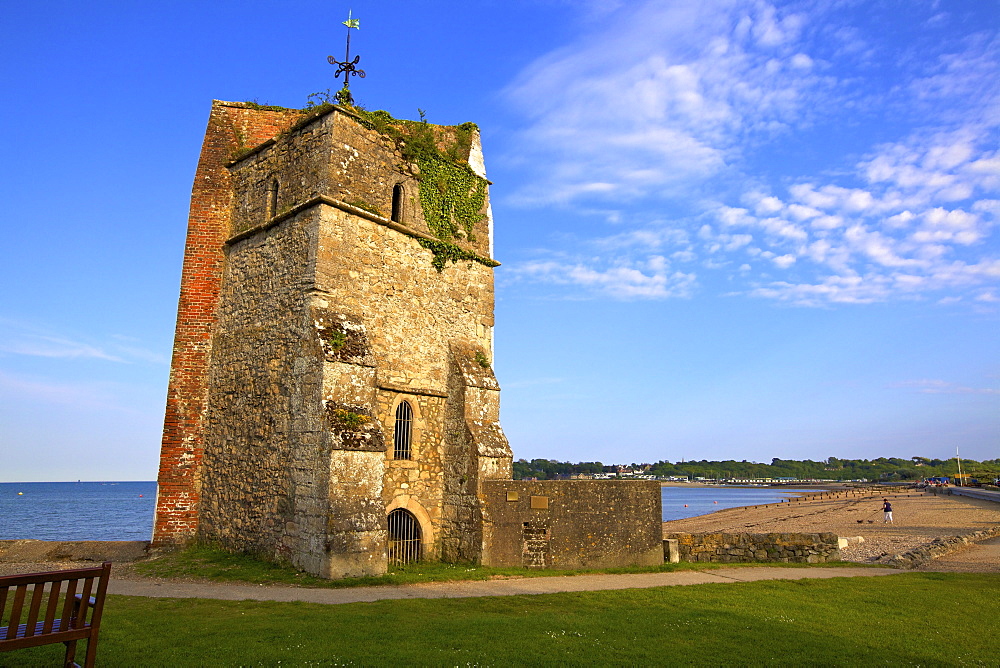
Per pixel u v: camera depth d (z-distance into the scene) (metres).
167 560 15.50
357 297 16.17
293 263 16.25
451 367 18.00
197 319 18.56
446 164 19.33
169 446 17.75
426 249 18.28
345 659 7.27
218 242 19.11
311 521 13.74
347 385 14.69
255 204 18.45
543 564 15.80
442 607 10.50
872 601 12.02
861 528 32.12
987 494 54.16
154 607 10.04
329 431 13.78
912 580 14.59
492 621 9.31
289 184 17.30
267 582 12.94
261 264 17.47
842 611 11.12
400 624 9.03
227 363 17.81
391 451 16.27
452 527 16.72
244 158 19.25
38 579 5.56
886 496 74.12
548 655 7.72
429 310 18.00
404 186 18.14
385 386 16.23
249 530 15.68
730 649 8.34
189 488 17.69
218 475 17.19
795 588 13.36
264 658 7.24
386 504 15.84
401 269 17.45
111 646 7.58
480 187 20.30
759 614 10.52
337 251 15.91
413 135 18.73
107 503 116.50
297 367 15.18
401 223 17.86
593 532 16.48
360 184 16.80
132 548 17.64
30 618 5.50
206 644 7.76
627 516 16.97
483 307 19.64
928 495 68.00
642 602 11.37
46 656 7.07
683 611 10.62
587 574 15.27
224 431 17.31
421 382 17.33
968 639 9.44
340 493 13.55
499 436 17.52
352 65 18.30
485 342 19.44
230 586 12.58
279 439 15.28
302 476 14.28
